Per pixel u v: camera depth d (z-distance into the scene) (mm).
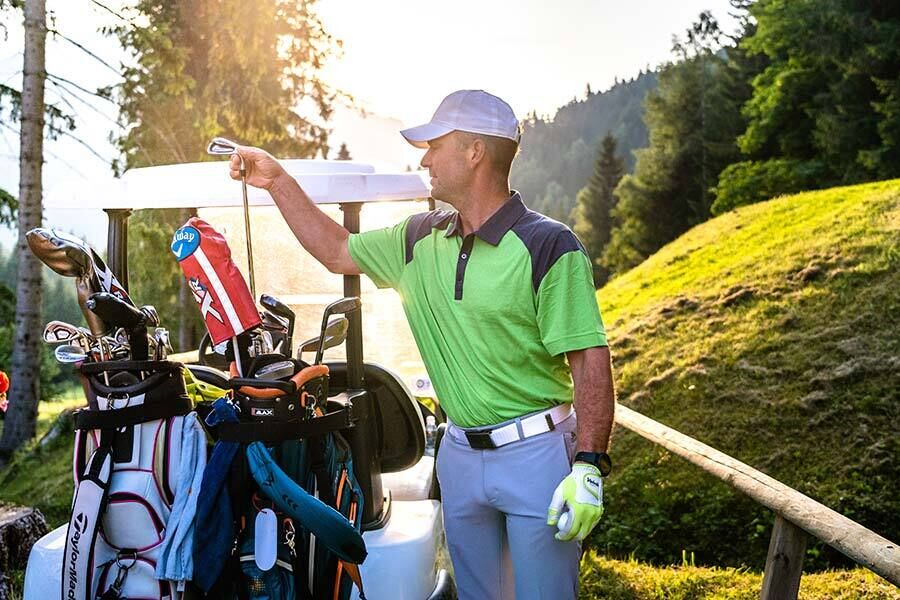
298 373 2102
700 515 6484
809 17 26578
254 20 15023
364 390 2561
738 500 6504
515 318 2254
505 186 2334
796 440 7059
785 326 8844
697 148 39094
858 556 2660
